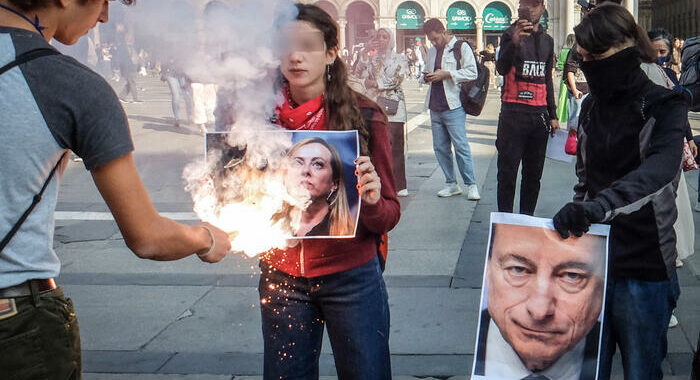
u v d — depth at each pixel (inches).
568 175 338.0
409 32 1939.0
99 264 217.8
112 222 270.5
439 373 141.6
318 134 87.8
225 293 189.6
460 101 284.0
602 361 100.3
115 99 64.9
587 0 187.2
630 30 93.1
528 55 228.2
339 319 92.4
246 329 165.2
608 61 93.4
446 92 283.4
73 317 70.2
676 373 139.2
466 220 260.1
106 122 63.4
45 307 66.1
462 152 289.0
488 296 94.6
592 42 93.4
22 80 60.7
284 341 94.7
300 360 95.1
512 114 233.1
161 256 69.5
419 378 140.1
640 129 93.9
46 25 65.6
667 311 99.2
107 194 65.4
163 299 185.9
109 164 63.9
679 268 197.9
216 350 154.5
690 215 139.6
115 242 242.8
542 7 229.9
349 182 87.8
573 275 91.6
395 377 140.5
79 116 62.4
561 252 91.7
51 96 61.5
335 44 90.0
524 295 93.2
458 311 172.2
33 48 62.0
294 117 89.8
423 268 205.6
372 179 86.8
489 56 674.8
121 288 195.2
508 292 93.7
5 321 63.7
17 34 62.5
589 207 85.4
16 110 60.4
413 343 155.1
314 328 95.4
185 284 197.3
